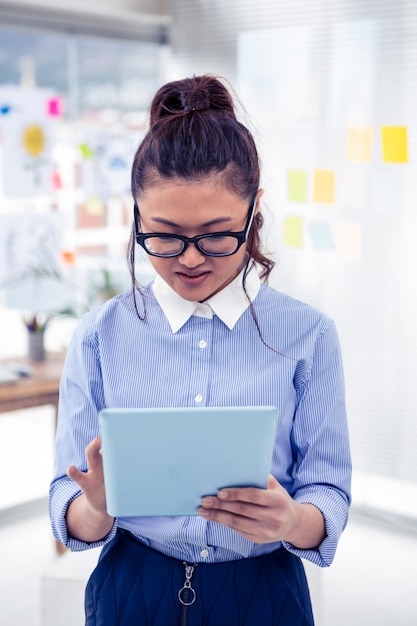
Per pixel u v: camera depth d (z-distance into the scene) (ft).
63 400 4.21
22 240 12.72
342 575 10.14
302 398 4.08
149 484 3.33
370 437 12.14
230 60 13.21
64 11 12.80
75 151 13.29
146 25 14.02
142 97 14.15
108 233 13.85
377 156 11.54
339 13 11.76
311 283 12.46
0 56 12.22
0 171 12.37
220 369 4.02
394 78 11.29
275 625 3.94
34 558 10.38
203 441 3.22
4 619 8.84
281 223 12.62
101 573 4.13
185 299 3.89
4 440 14.25
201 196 3.54
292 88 12.41
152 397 4.01
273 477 3.66
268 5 12.59
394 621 9.00
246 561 4.02
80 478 3.50
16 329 14.26
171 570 4.00
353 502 12.23
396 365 11.77
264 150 12.75
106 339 4.09
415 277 11.43
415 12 10.97
